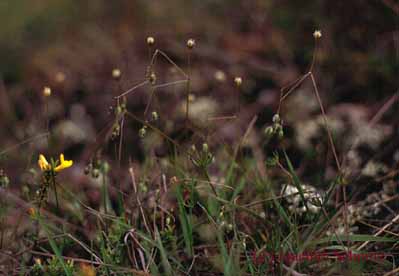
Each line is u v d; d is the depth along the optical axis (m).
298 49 4.88
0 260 2.75
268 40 5.06
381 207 3.04
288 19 5.00
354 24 4.58
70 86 5.25
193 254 2.58
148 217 2.85
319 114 4.21
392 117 3.96
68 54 5.56
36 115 5.05
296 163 3.75
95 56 5.43
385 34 4.48
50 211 3.10
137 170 3.74
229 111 4.52
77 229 2.92
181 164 3.06
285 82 4.67
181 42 5.34
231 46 5.16
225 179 2.97
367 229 2.93
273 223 2.75
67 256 2.80
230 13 5.45
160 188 2.88
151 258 2.47
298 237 2.55
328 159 3.43
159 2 5.81
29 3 6.20
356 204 2.99
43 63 5.53
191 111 4.22
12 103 5.25
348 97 4.39
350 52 4.52
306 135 3.87
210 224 2.69
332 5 4.66
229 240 2.65
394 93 4.24
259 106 4.50
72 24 5.94
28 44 5.86
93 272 2.50
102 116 4.95
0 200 3.05
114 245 2.70
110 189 3.47
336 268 2.46
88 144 4.53
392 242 2.71
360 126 3.89
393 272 2.42
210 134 3.21
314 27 4.76
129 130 4.42
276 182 3.22
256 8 5.25
